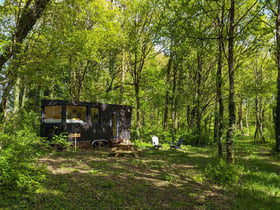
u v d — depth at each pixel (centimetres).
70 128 1229
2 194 473
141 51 1677
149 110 2870
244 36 918
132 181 642
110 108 1513
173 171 796
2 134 645
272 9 1103
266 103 2342
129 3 1627
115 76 2248
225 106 1596
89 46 1289
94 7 1512
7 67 753
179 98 1927
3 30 695
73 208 433
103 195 512
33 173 582
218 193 568
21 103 1822
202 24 1384
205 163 948
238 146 1695
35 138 998
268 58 2008
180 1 945
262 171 807
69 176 656
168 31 1014
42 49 823
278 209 465
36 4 709
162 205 472
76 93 1944
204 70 2009
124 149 1113
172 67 2130
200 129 1894
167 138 1773
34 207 426
